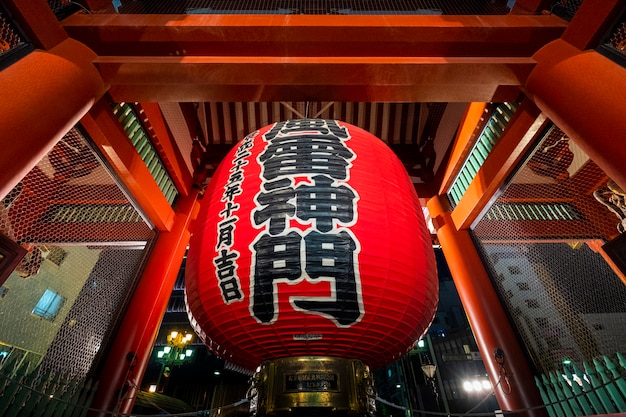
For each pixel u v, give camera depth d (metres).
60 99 2.86
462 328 24.19
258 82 3.72
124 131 4.40
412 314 2.25
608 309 5.77
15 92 2.55
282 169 2.55
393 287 2.14
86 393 3.72
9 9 2.92
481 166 4.98
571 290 6.13
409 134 7.10
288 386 2.07
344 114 7.07
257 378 2.21
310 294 2.00
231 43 3.68
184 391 21.62
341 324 2.04
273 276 2.04
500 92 3.95
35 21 3.06
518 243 6.11
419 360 23.02
